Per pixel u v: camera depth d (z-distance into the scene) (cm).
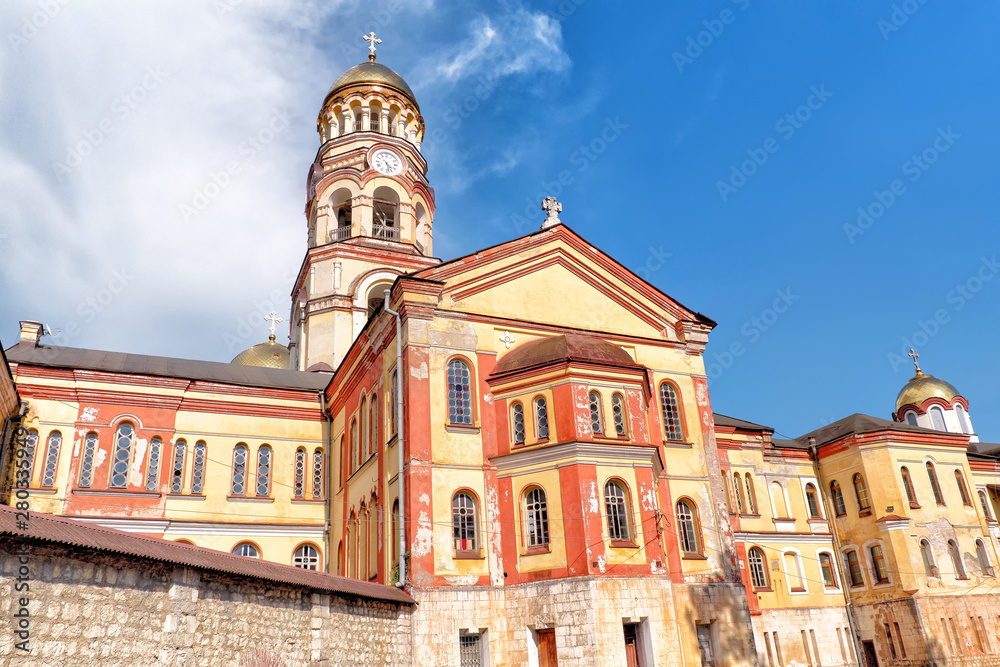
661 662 2409
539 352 2794
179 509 3259
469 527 2555
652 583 2492
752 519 4056
